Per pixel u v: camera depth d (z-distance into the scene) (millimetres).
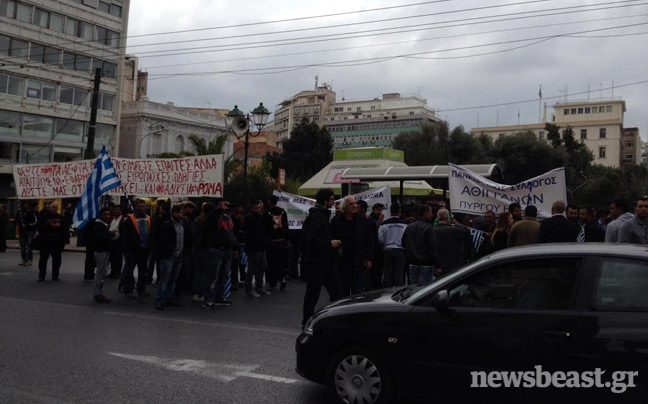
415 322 4367
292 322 8164
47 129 39125
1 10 36156
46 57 38812
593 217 8992
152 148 51219
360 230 7973
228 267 9648
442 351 4254
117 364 5859
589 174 51906
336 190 25844
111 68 43156
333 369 4645
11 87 36938
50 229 12250
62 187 14969
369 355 4496
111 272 13031
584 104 99062
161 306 9062
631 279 3912
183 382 5301
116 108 43500
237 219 11953
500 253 4488
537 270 4203
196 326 7797
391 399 4441
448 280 4473
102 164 10555
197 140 37312
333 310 4781
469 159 44562
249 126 18359
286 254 11555
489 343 4113
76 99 40750
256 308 9328
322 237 7375
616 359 3758
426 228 8359
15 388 5066
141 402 4758
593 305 3932
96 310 8883
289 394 5004
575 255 4145
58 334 7145
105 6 42469
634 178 53844
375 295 5125
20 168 15617
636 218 6859
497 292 4250
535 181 10070
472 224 10492
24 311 8633
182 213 10180
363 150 27547
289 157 54812
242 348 6586
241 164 32688
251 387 5184
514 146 45656
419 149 44250
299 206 12961
